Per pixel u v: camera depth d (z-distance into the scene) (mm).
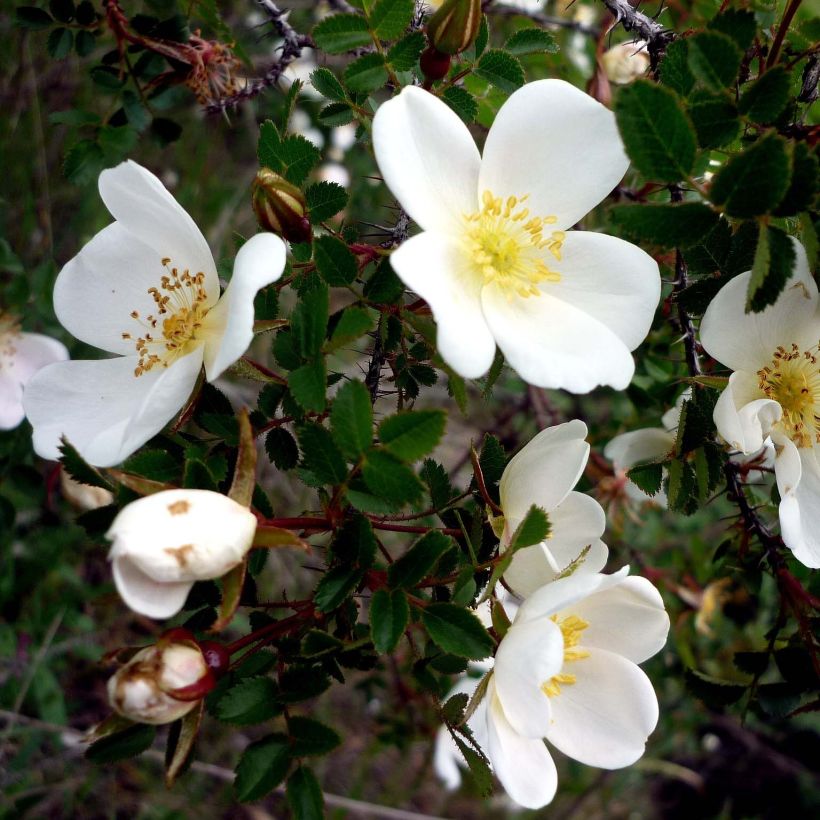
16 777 278
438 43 142
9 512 232
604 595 143
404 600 120
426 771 388
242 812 339
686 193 181
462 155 135
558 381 126
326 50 146
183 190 334
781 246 118
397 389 154
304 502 335
